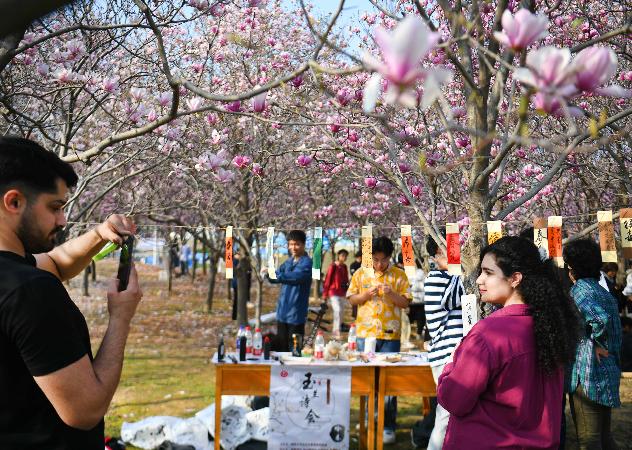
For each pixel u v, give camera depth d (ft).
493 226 12.55
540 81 4.04
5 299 5.20
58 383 5.23
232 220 31.17
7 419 5.33
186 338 37.76
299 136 30.25
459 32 11.66
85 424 5.43
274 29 29.53
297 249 25.02
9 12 3.91
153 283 73.72
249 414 18.49
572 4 20.49
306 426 16.62
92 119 23.41
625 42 18.98
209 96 7.45
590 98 18.62
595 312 13.55
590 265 14.12
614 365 13.84
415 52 3.60
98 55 19.70
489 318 8.58
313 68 6.20
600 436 13.80
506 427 8.23
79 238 6.85
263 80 22.35
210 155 14.06
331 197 34.78
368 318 19.12
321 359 17.24
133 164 24.59
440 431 14.42
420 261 34.94
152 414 20.97
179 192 33.30
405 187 14.42
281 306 25.26
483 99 12.96
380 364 16.83
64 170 5.89
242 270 32.99
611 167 21.44
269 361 16.96
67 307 5.47
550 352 8.25
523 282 8.63
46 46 19.24
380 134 12.23
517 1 13.43
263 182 28.73
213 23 25.40
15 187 5.58
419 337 38.09
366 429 18.51
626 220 11.91
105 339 5.80
